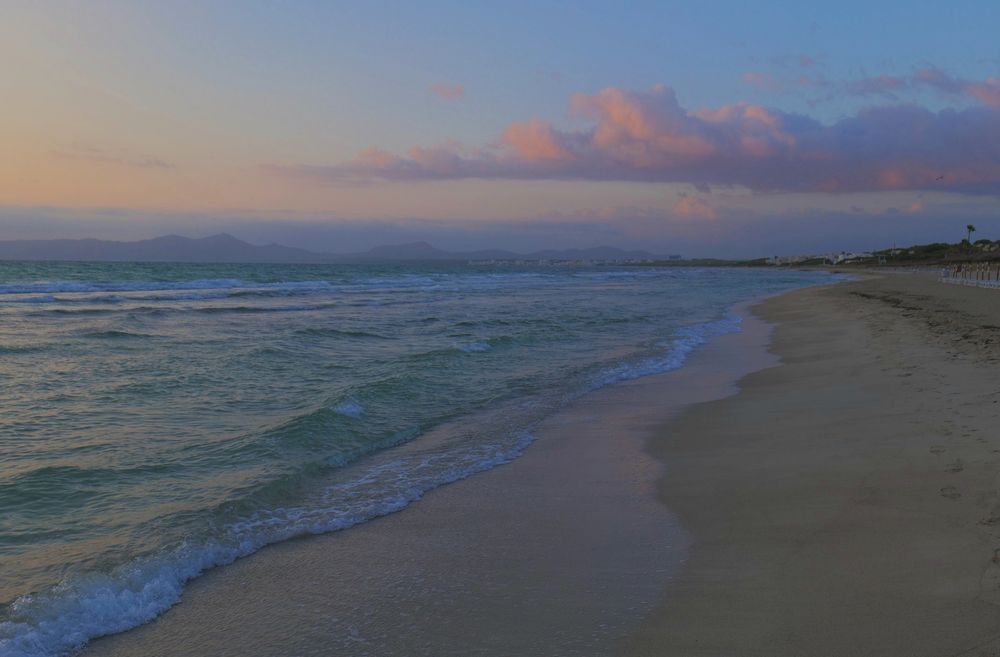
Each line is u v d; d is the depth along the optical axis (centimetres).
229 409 1048
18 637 405
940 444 708
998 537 462
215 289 4531
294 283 5481
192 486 692
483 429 964
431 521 611
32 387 1183
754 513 584
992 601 377
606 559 512
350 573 503
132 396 1128
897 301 3247
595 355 1686
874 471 651
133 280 5028
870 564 450
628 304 3716
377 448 864
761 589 434
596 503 651
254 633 420
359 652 392
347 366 1464
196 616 443
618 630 399
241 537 569
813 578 440
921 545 469
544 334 2128
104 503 641
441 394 1195
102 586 467
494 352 1706
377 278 6962
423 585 479
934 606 381
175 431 909
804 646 356
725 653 359
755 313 3117
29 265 7638
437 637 405
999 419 777
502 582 480
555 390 1245
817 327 2280
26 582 480
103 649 404
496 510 638
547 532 578
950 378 1070
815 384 1199
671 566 489
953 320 2067
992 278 4419
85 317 2409
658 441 884
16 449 812
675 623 400
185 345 1748
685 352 1753
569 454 835
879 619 375
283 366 1454
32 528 579
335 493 692
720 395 1182
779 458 748
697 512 604
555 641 392
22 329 2009
